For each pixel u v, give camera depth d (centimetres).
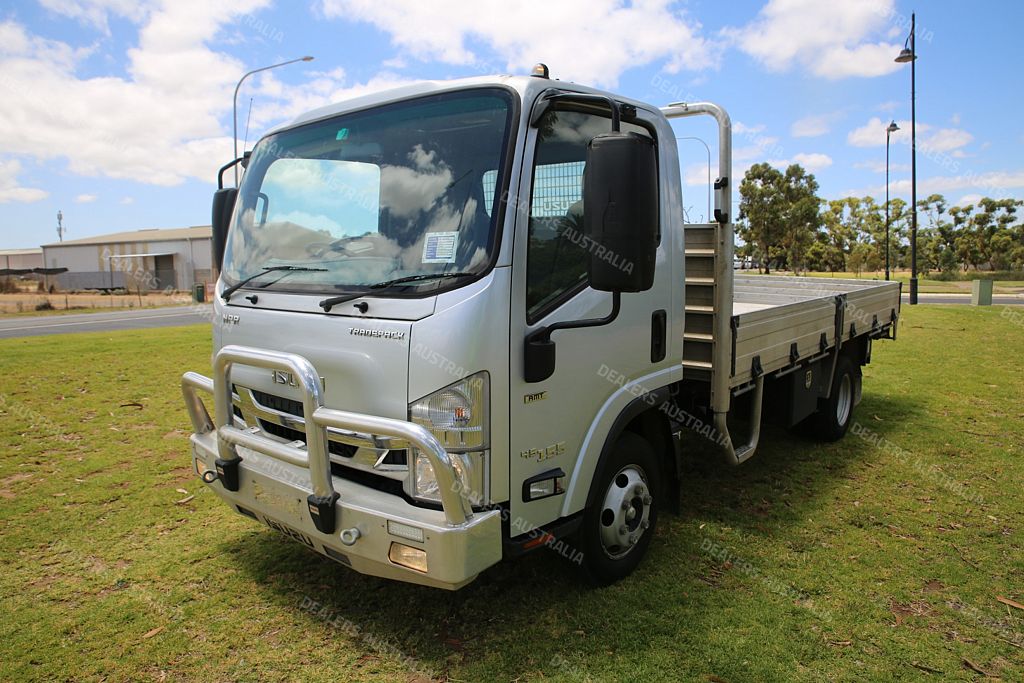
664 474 426
